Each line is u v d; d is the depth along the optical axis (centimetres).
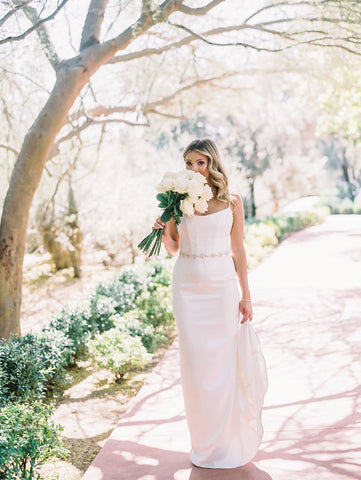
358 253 1098
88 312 545
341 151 3350
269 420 327
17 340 426
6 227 489
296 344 496
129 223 1339
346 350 460
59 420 384
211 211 278
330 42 623
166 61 830
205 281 273
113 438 320
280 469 262
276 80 1098
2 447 243
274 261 1111
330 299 689
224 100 1119
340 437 293
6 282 487
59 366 435
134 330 520
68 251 1291
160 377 446
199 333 273
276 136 2305
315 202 2670
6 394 378
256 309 669
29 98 720
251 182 2347
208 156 277
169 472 269
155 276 776
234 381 277
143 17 501
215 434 271
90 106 787
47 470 299
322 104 1069
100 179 1251
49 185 1048
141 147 1306
